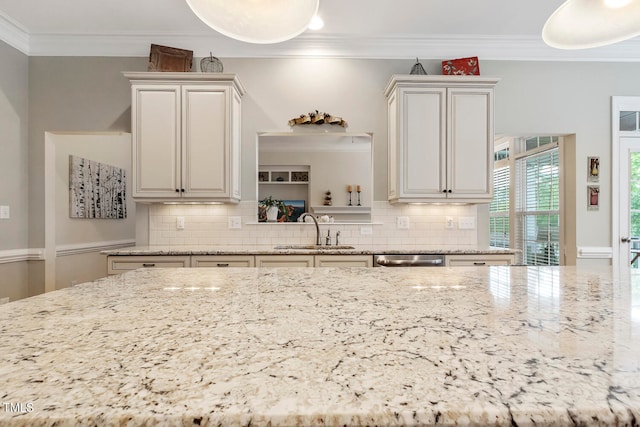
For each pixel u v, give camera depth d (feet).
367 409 1.17
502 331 1.94
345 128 10.93
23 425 1.11
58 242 12.23
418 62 10.82
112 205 15.61
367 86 10.94
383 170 10.94
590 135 10.90
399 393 1.26
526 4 9.04
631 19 4.30
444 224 10.99
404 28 10.18
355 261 9.03
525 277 3.85
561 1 8.89
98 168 14.57
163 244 10.68
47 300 2.72
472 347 1.70
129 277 3.84
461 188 9.71
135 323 2.10
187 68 10.44
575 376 1.38
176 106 9.50
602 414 1.16
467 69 10.61
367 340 1.80
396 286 3.32
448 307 2.50
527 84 10.90
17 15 9.37
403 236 10.94
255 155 10.82
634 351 1.65
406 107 9.71
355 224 10.94
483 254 9.09
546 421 1.15
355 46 10.79
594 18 4.43
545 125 10.89
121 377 1.38
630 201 10.90
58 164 12.31
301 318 2.21
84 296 2.87
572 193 11.03
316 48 10.78
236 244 10.76
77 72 10.55
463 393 1.26
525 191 14.43
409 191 9.71
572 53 10.82
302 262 9.00
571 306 2.52
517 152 14.93
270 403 1.20
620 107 10.93
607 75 10.94
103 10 9.21
